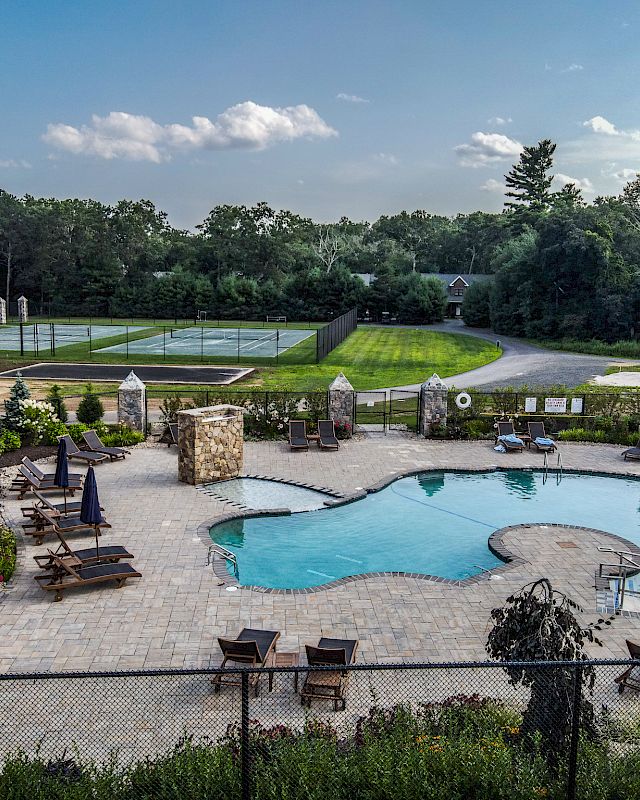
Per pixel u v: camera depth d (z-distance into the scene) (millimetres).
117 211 126750
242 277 110062
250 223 114375
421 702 8531
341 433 26438
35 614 12156
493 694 9500
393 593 13227
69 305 103250
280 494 19844
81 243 105250
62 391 36875
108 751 8203
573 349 61844
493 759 6805
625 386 39531
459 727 7836
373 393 37312
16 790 6508
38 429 24234
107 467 22109
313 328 83562
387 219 167125
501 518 18344
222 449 20734
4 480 20328
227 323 91500
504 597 13125
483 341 67938
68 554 13930
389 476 21438
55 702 9328
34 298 106562
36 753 7262
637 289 64188
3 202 107438
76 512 16969
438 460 23453
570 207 77812
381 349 59625
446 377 43938
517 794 6523
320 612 12422
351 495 19531
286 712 9227
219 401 27688
